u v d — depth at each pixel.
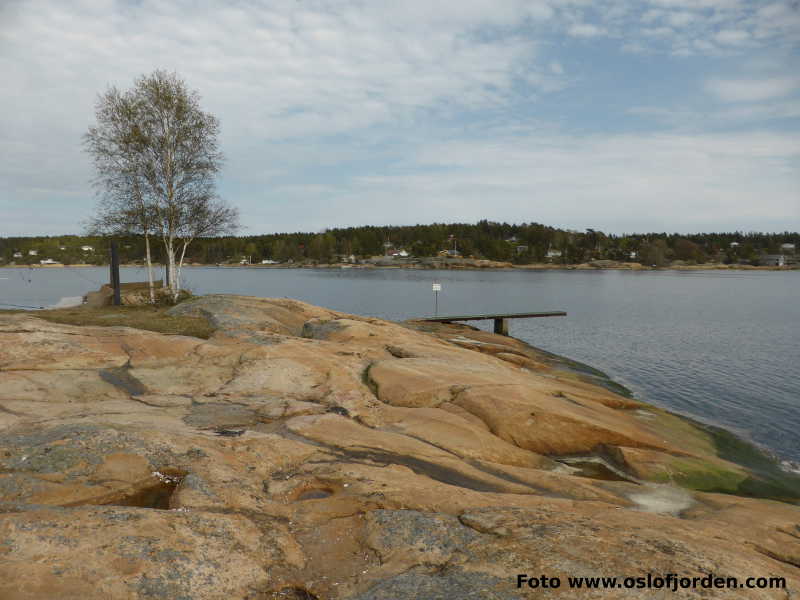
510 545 5.50
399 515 6.34
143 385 12.88
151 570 4.70
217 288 98.12
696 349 33.94
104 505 6.22
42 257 184.75
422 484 7.70
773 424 17.88
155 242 31.98
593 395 15.99
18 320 15.35
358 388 13.87
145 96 29.16
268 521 6.32
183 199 30.39
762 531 7.39
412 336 21.70
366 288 100.62
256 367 14.28
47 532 5.06
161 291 30.64
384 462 9.00
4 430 8.75
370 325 21.66
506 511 6.54
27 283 92.69
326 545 5.84
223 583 4.80
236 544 5.53
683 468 11.30
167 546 5.13
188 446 8.02
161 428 9.38
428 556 5.38
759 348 34.53
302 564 5.41
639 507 8.71
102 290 33.19
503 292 94.25
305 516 6.55
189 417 10.74
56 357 13.39
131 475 7.08
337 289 97.00
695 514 8.46
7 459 7.12
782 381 24.61
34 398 11.27
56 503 6.35
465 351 20.58
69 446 7.46
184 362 14.36
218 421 10.57
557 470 10.89
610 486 9.64
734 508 8.78
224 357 14.80
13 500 6.27
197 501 6.46
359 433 10.23
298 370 14.38
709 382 24.36
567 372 23.55
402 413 12.10
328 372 14.55
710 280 160.00
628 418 14.37
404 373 14.52
